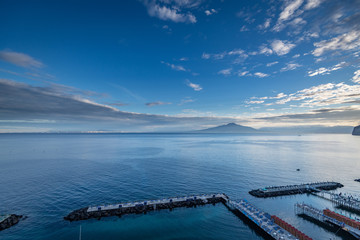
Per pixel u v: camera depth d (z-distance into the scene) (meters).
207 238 50.25
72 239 48.44
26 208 64.62
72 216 58.03
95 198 73.88
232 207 68.06
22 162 142.88
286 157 173.62
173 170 120.00
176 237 50.44
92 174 108.19
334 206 69.88
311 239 45.00
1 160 151.38
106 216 59.88
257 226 55.12
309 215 62.62
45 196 75.06
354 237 50.12
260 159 162.62
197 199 72.12
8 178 99.06
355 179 103.62
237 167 129.88
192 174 110.50
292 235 48.84
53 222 56.16
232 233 52.62
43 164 135.75
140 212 62.97
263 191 81.56
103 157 169.62
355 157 174.62
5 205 66.75
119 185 89.31
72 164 136.38
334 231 52.97
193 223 57.59
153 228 54.47
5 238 48.09
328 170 123.12
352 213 64.19
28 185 87.81
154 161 151.25
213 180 99.44
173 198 71.69
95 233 51.31
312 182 98.75
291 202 73.19
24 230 51.75
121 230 53.03
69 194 77.44
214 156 179.50
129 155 183.62
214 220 59.53
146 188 85.81
